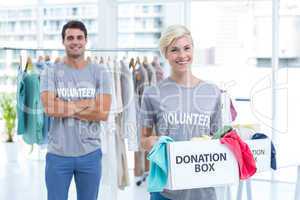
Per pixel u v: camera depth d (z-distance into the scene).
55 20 5.99
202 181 1.76
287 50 4.82
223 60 5.10
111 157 3.83
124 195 4.50
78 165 2.71
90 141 2.73
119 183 3.95
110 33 5.58
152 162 1.77
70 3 5.89
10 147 5.90
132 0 5.46
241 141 1.85
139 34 5.78
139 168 4.93
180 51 1.93
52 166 2.68
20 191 4.64
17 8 6.18
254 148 2.14
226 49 5.11
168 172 1.74
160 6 5.70
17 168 5.61
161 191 1.86
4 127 5.96
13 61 5.87
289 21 4.83
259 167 2.16
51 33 6.02
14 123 5.90
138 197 4.43
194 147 1.76
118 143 3.92
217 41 5.13
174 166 1.73
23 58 4.22
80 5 5.86
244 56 5.05
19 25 6.20
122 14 5.75
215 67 5.10
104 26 5.53
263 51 4.96
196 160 1.76
